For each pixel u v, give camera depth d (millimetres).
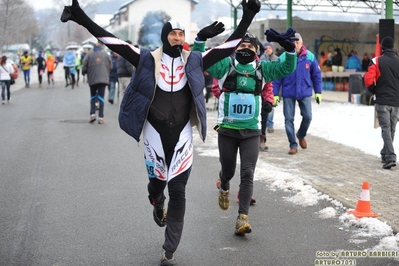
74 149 11547
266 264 5383
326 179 8703
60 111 18906
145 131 5363
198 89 5316
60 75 47406
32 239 6113
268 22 31609
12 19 41125
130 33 62906
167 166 5430
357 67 28859
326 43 32656
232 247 5852
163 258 5312
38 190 8203
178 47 5301
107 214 7020
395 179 8719
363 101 19859
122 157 10688
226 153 6293
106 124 15438
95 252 5730
